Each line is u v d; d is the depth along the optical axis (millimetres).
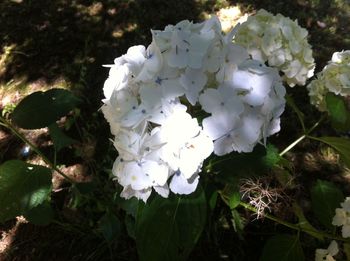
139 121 336
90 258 574
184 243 386
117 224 480
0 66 876
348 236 424
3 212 420
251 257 568
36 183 430
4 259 601
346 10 959
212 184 448
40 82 826
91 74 818
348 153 452
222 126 344
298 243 442
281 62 454
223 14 948
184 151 339
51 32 933
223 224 587
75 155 684
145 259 381
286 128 716
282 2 975
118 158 360
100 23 943
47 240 608
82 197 580
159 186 364
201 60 344
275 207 508
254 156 418
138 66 363
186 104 394
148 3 980
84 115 735
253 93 348
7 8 1009
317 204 455
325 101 468
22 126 438
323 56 836
